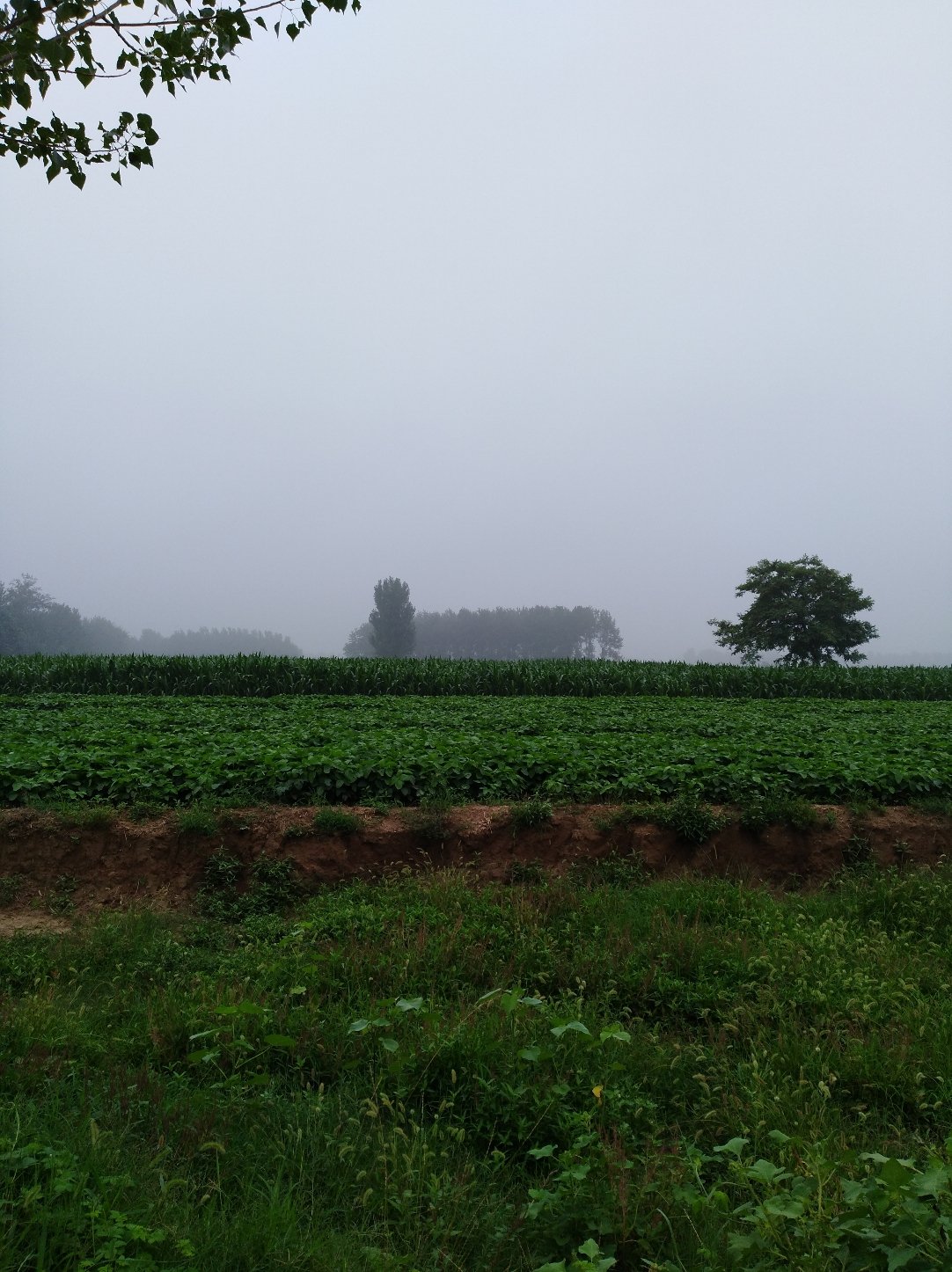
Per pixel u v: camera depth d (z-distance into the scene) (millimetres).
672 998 5664
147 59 6141
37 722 14898
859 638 56250
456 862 8789
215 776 9758
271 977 5758
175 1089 4441
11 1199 3160
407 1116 4246
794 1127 4055
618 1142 3820
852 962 6125
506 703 23047
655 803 9711
